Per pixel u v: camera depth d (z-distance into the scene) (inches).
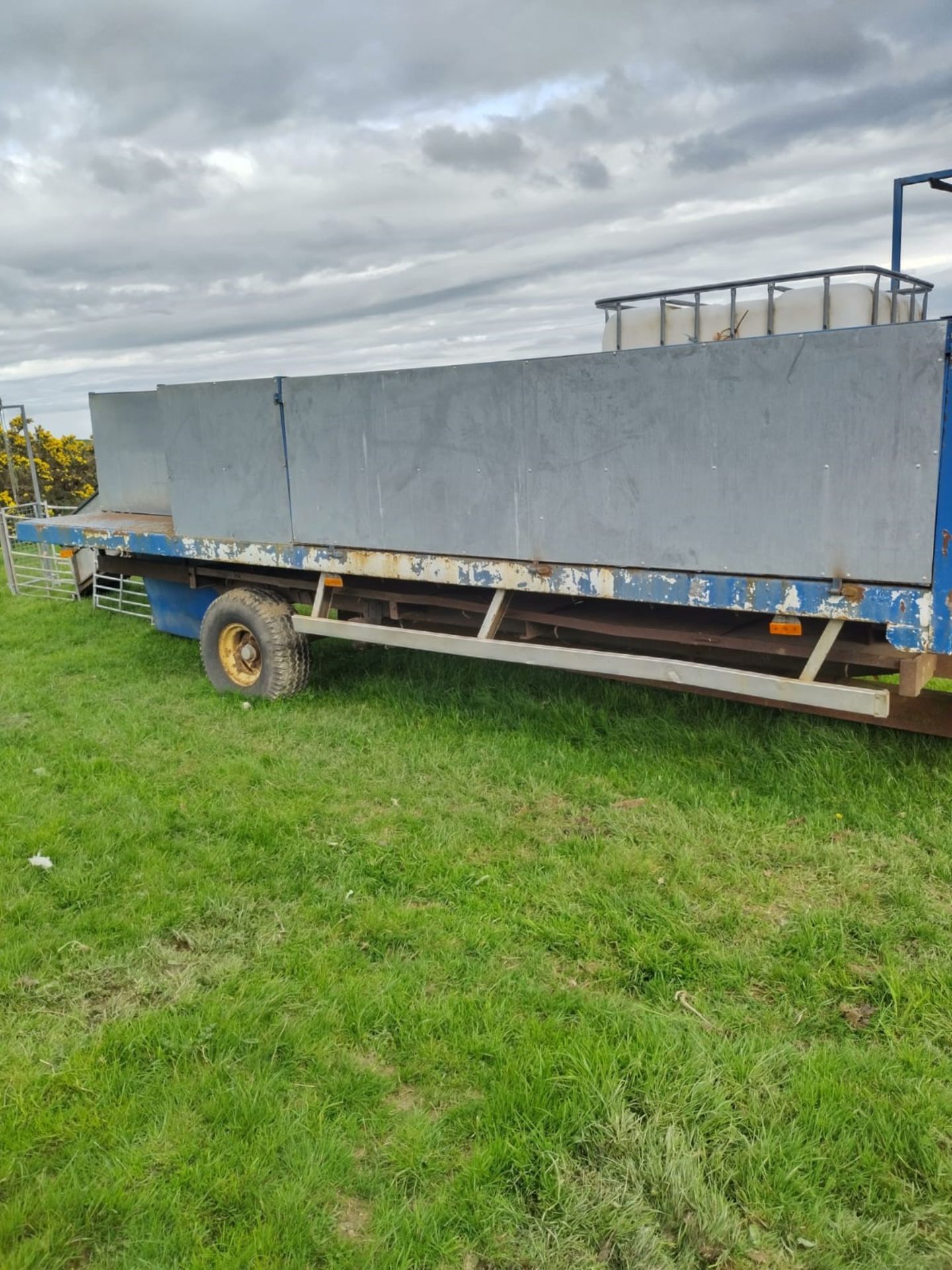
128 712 279.1
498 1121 109.5
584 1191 100.3
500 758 225.9
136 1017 133.4
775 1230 96.0
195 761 237.1
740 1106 111.7
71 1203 100.0
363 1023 128.5
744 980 137.3
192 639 376.5
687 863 169.5
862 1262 92.3
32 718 280.2
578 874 170.4
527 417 198.8
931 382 146.8
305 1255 93.7
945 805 183.8
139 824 196.5
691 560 179.6
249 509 271.0
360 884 169.5
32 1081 119.6
